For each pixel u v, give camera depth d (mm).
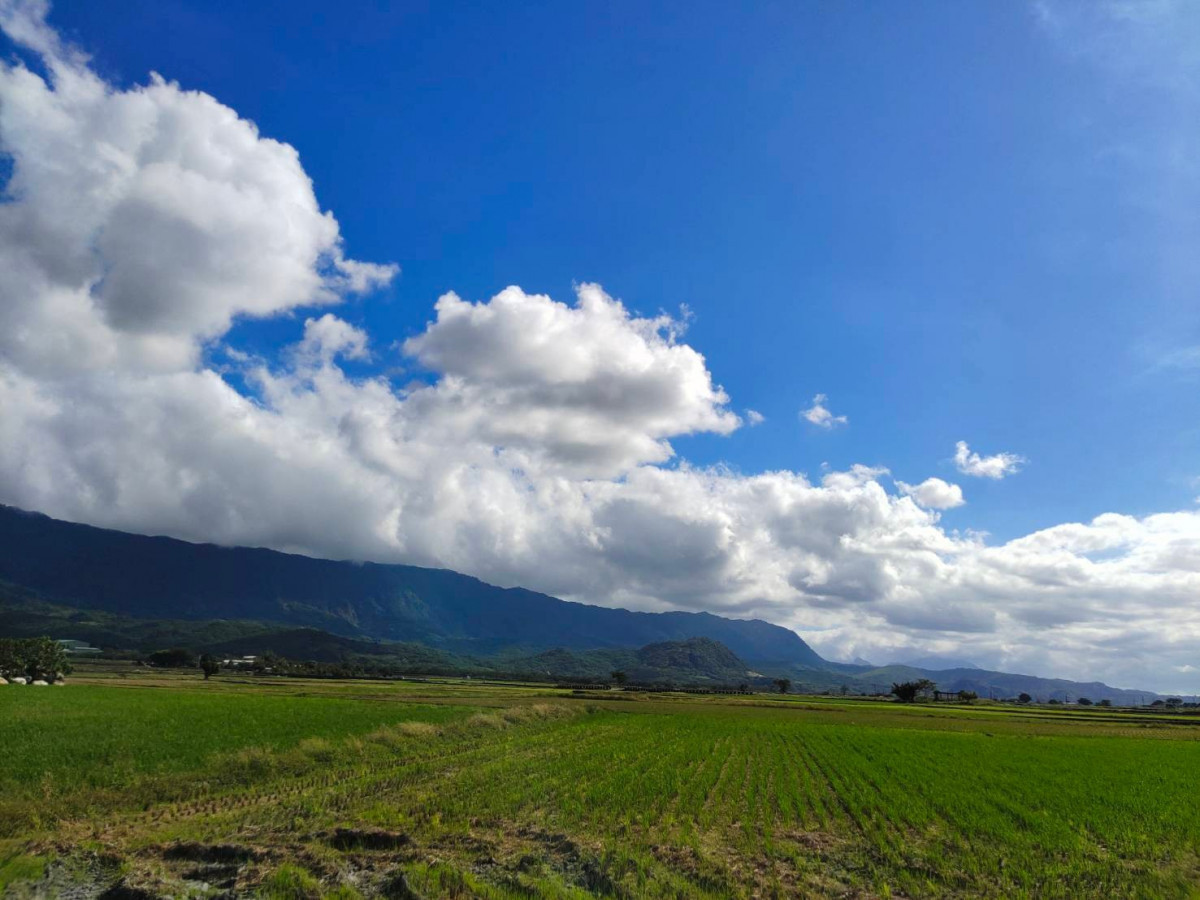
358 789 29547
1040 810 30078
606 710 94562
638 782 33375
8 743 31641
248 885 16953
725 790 33312
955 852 22984
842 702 177250
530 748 47531
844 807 30391
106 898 16094
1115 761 49938
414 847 20922
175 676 164375
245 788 28984
